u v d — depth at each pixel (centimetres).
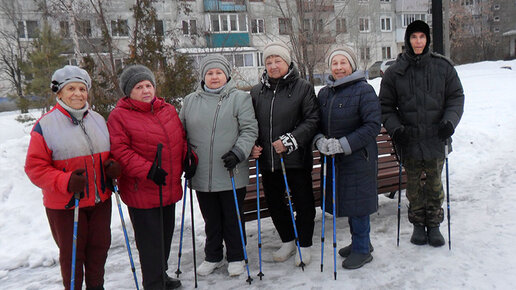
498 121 702
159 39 616
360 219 287
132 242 364
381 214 390
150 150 253
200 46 1049
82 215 231
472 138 612
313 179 379
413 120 298
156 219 260
